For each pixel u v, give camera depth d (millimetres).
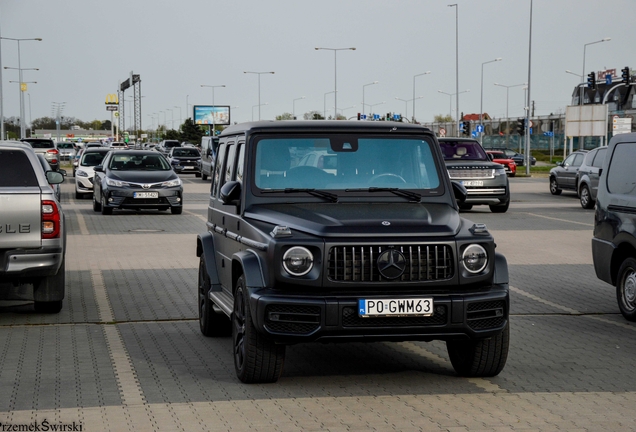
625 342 8469
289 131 7336
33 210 8781
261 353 6457
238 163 7539
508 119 97312
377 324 6133
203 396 6344
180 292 11281
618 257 9953
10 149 9055
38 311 9828
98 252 15516
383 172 7332
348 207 6875
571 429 5570
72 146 75625
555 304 10664
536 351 8008
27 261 8758
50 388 6574
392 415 5867
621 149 9984
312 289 6176
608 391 6555
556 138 92938
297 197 7141
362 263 6164
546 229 20484
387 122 7637
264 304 6109
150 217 23344
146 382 6762
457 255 6289
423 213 6715
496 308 6391
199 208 26938
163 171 24312
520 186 42062
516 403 6191
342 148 7340
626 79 57125
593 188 26750
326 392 6469
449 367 7344
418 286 6246
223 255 7902
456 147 25828
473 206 28453
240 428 5566
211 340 8430
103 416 5836
